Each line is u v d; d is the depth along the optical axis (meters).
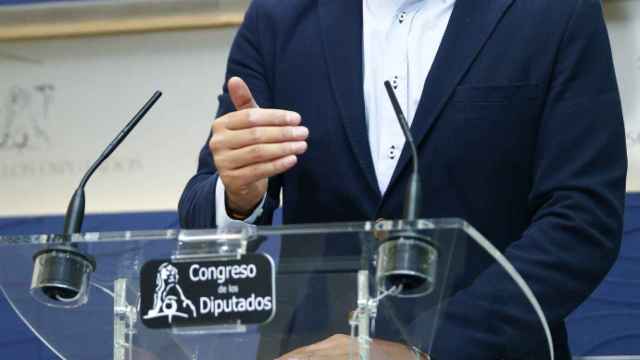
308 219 2.64
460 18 2.68
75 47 4.23
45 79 4.21
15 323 3.92
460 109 2.57
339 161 2.62
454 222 1.73
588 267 2.35
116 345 1.96
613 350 3.71
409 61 2.69
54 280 1.87
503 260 1.80
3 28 4.22
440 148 2.55
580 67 2.60
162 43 4.20
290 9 2.84
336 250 1.80
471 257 1.81
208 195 2.52
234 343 1.93
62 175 4.14
